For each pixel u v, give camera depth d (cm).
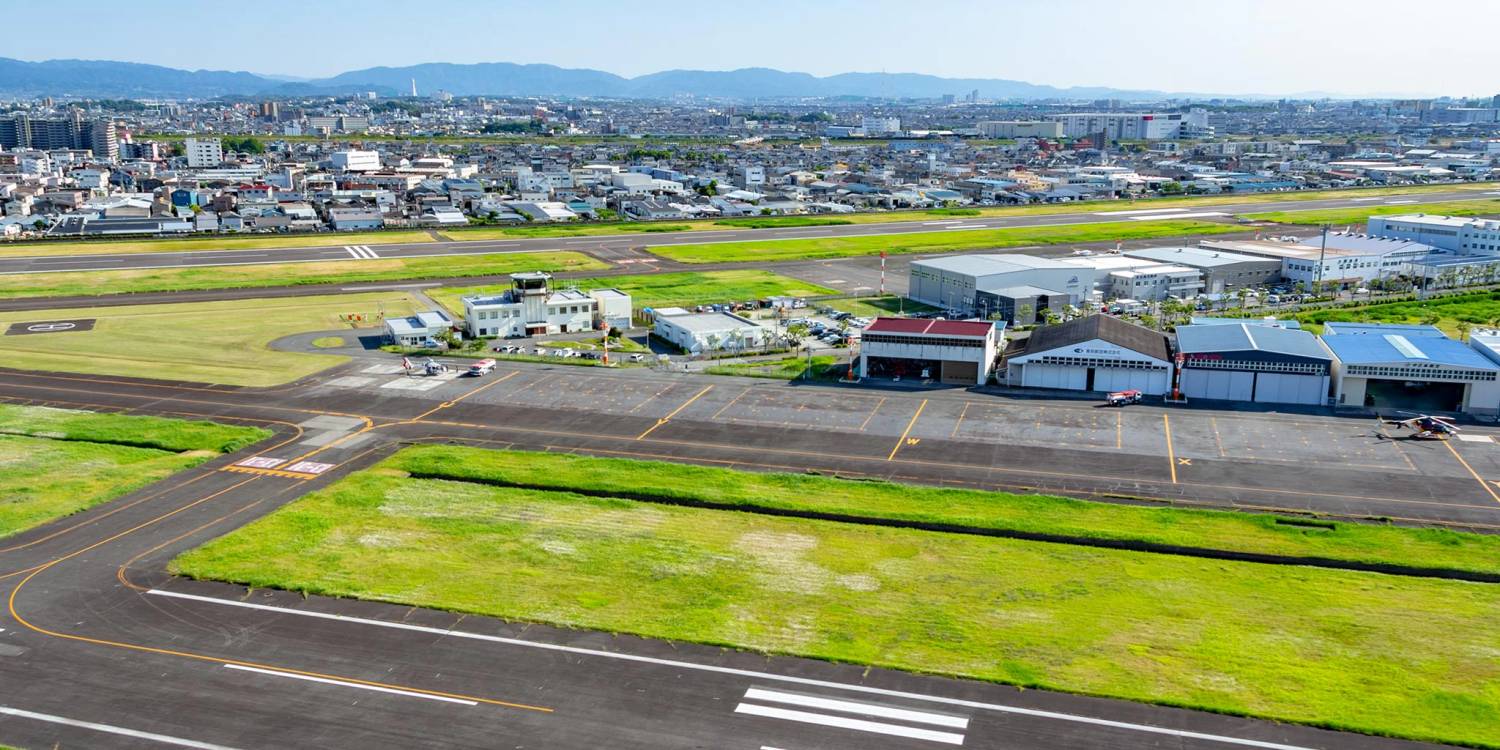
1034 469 10631
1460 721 6266
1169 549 8706
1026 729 6194
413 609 7619
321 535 8956
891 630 7356
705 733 6156
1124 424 12175
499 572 8262
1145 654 7038
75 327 17788
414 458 10944
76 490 10000
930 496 9831
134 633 7256
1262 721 6269
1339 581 8150
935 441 11556
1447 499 9762
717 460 10950
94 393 13588
